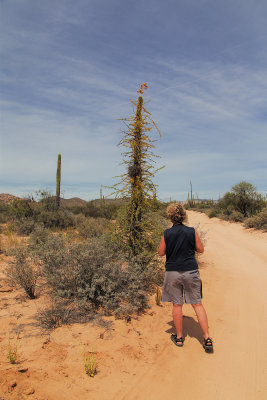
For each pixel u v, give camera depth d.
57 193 17.62
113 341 3.37
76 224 13.89
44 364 2.74
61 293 4.30
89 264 4.52
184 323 4.14
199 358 3.21
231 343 3.59
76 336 3.38
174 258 3.48
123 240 6.39
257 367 3.06
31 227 11.23
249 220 18.88
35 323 3.58
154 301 4.93
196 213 38.47
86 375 2.68
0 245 7.84
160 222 6.41
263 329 4.01
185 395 2.57
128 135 6.09
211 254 10.55
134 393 2.53
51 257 4.76
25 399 2.24
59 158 18.09
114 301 4.27
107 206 18.38
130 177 6.15
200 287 3.49
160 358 3.16
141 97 5.99
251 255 10.36
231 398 2.55
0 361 2.67
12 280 4.61
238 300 5.27
